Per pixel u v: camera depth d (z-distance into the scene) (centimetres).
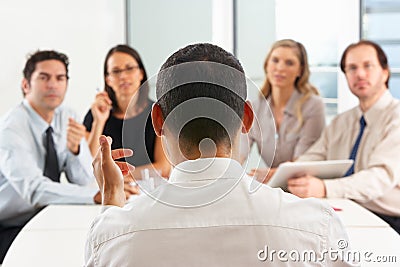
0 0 442
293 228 115
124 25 462
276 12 459
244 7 463
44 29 450
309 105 367
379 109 325
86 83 457
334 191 289
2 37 445
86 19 455
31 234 222
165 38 468
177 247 112
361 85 325
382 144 314
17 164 313
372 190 299
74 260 190
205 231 113
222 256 112
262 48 463
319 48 453
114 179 125
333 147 341
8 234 316
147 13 466
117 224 115
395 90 455
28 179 309
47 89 330
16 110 330
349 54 330
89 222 243
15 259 191
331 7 448
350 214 252
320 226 116
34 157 327
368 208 317
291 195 121
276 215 114
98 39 458
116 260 114
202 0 464
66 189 300
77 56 455
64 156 349
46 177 320
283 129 369
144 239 113
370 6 450
